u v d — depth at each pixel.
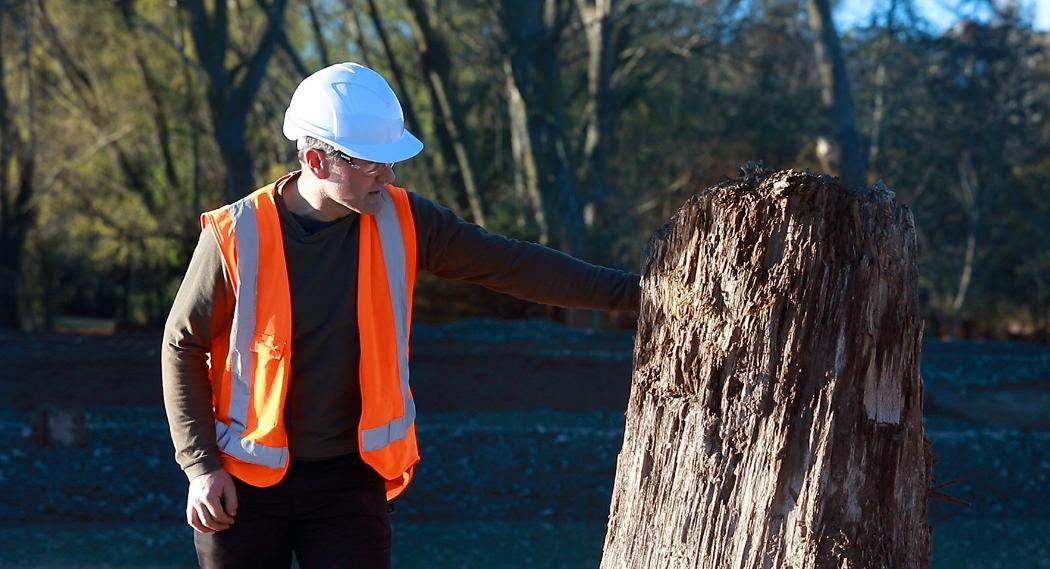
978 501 10.81
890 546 2.38
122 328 25.62
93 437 10.87
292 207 2.49
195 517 2.41
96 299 28.67
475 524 9.90
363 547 2.49
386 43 25.56
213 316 2.43
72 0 23.38
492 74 24.94
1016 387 14.83
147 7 24.52
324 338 2.45
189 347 2.43
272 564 2.51
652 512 2.54
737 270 2.39
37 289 26.62
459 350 15.38
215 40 20.61
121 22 23.47
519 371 14.38
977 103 27.62
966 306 28.75
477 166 24.69
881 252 2.35
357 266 2.47
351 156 2.33
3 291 23.36
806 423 2.35
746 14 25.16
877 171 28.39
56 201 25.56
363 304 2.46
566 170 21.98
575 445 11.38
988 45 27.16
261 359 2.42
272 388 2.42
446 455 11.05
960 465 11.32
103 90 25.12
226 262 2.40
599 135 23.33
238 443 2.44
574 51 27.44
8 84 24.78
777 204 2.35
